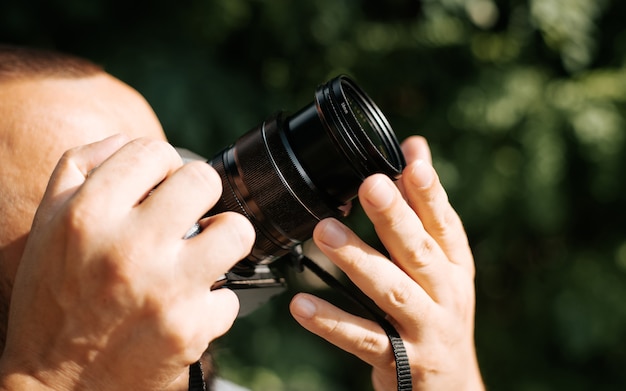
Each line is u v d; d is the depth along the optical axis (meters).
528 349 3.54
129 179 0.82
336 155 1.04
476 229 3.47
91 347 0.82
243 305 1.19
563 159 3.19
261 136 1.09
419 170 1.05
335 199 1.07
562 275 3.43
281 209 1.07
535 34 3.51
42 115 1.03
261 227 1.08
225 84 2.99
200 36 3.08
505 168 3.29
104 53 2.89
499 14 3.57
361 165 1.03
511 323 3.68
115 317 0.81
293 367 3.22
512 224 3.43
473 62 3.51
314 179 1.06
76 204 0.80
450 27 3.52
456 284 1.15
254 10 3.21
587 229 3.64
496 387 3.52
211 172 0.84
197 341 0.84
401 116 3.59
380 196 0.98
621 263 3.37
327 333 1.07
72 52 2.90
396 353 1.08
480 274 3.78
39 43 2.88
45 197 0.85
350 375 3.59
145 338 0.82
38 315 0.82
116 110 1.10
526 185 3.19
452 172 3.31
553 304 3.32
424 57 3.54
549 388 3.40
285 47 3.22
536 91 3.35
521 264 3.76
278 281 1.19
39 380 0.82
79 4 2.80
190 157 1.25
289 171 1.06
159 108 2.76
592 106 3.22
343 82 1.10
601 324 3.22
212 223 0.87
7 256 1.00
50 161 1.01
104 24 2.94
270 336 3.24
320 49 3.44
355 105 1.15
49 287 0.81
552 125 3.22
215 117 2.90
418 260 1.07
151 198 0.81
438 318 1.12
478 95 3.35
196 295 0.84
